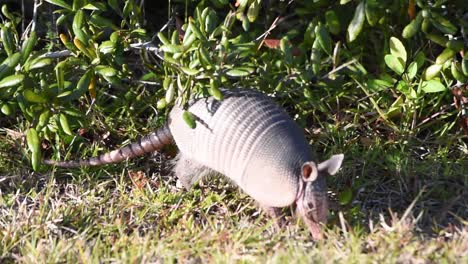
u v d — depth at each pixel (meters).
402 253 8.07
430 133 10.53
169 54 9.40
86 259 8.23
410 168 9.88
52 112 9.41
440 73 10.38
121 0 11.28
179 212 9.34
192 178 9.66
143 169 10.25
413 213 9.25
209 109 9.08
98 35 9.83
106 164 10.01
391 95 10.57
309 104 10.55
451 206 9.23
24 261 8.30
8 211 9.34
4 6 10.02
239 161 8.71
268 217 9.06
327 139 10.40
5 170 10.14
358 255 7.92
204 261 8.17
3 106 9.55
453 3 10.42
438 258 7.98
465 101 10.27
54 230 8.97
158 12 11.98
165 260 8.17
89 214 9.29
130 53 11.22
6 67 9.23
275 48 10.12
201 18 9.30
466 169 9.95
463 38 10.31
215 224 8.99
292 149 8.46
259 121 8.74
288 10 11.45
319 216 8.26
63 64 9.38
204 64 8.89
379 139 10.25
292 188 8.30
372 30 10.66
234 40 9.41
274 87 10.03
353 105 10.59
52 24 10.73
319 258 7.85
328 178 9.80
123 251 8.30
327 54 10.17
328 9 10.62
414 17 9.93
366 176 9.92
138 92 10.77
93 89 9.85
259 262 7.89
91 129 10.51
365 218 9.09
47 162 9.88
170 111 9.91
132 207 9.44
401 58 9.87
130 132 10.55
